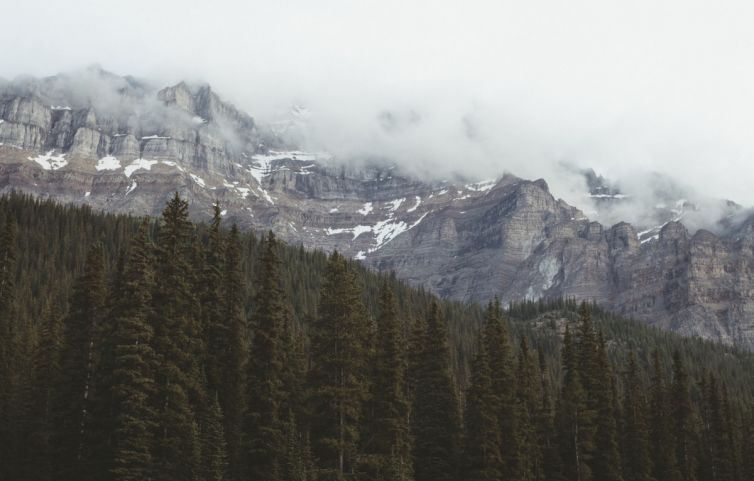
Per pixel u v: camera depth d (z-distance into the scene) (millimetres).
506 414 86125
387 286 78562
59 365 69312
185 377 61094
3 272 82250
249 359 68875
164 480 57969
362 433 73062
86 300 66000
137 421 56000
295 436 67375
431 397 83250
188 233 65125
